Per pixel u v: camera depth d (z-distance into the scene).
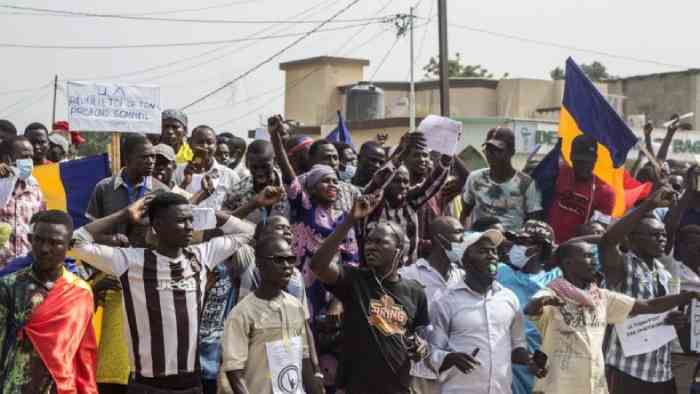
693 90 42.31
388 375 7.00
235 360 6.63
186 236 6.76
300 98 40.88
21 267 6.83
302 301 7.99
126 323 6.76
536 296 7.90
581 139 10.42
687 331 9.58
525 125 31.33
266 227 7.00
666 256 9.73
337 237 6.84
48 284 6.58
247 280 8.00
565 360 7.93
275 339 6.76
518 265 8.76
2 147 9.64
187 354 6.82
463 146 31.50
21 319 6.47
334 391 8.25
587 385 7.92
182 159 11.40
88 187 9.70
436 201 9.88
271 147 8.59
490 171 10.34
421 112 38.56
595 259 8.20
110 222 6.78
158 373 6.71
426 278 7.99
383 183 8.50
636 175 12.94
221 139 12.48
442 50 24.39
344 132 13.20
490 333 7.70
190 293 6.86
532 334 8.71
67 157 12.91
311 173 8.48
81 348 6.65
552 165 10.69
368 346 7.02
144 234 7.52
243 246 7.94
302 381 7.03
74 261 8.45
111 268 6.71
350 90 35.94
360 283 7.12
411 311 7.19
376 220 8.59
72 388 6.52
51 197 9.58
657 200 8.50
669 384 9.08
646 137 11.94
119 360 7.44
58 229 6.44
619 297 8.27
